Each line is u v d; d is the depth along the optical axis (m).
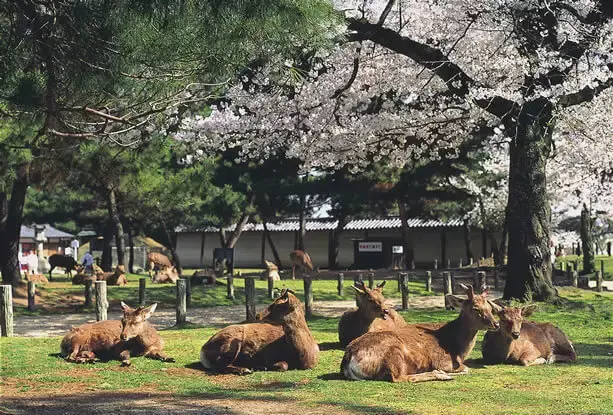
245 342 9.49
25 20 8.10
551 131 19.09
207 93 12.77
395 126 21.59
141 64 8.75
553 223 40.94
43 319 20.89
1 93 8.21
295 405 7.45
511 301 17.98
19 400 7.91
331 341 12.19
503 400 7.65
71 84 8.65
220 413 7.13
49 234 59.16
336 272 38.34
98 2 7.84
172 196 30.52
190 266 57.47
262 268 54.62
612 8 18.56
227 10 7.85
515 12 18.50
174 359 10.16
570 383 8.66
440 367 9.02
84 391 8.41
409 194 36.44
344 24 10.38
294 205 39.31
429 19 19.69
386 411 7.14
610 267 40.62
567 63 18.12
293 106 21.75
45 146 15.68
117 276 31.12
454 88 19.48
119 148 23.92
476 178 35.88
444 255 51.31
